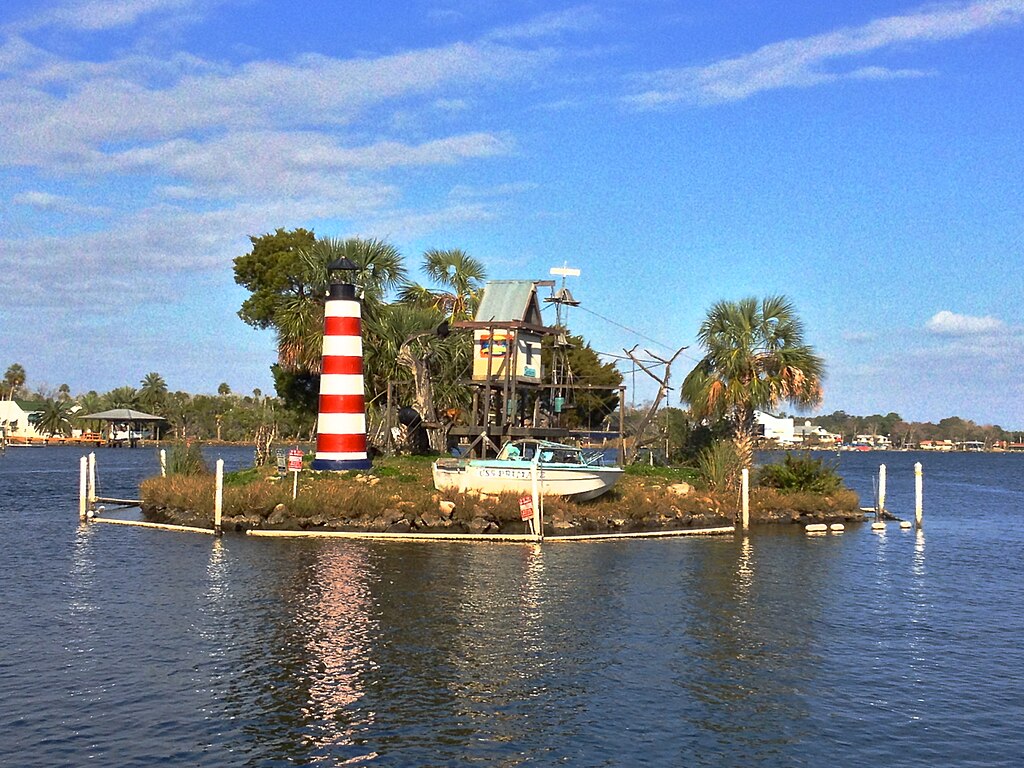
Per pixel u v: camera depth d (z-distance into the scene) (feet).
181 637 61.36
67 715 47.55
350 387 126.62
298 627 64.03
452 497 109.81
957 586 82.94
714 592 77.66
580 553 94.89
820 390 136.05
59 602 70.85
